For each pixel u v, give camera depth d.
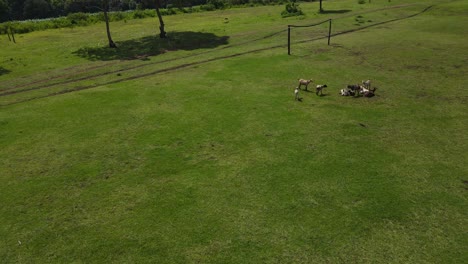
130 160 14.54
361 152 14.54
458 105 18.84
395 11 51.69
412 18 46.38
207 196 12.16
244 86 22.73
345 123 17.08
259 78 24.25
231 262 9.48
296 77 24.25
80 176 13.61
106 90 23.30
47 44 41.78
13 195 12.62
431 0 60.19
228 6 73.62
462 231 10.34
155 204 11.86
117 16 61.69
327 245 9.95
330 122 17.22
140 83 24.53
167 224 10.95
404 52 29.92
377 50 30.91
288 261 9.45
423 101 19.55
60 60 33.22
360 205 11.48
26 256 9.95
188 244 10.14
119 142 16.03
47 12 86.81
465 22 41.28
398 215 11.01
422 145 15.02
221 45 36.31
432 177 12.85
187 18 59.53
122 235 10.57
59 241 10.45
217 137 16.12
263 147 15.12
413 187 12.31
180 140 15.98
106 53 35.22
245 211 11.37
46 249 10.17
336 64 27.11
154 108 19.70
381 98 20.09
